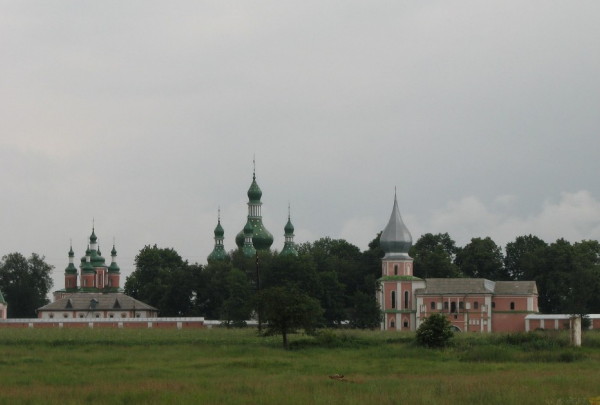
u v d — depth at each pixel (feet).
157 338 506.07
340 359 400.26
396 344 468.75
